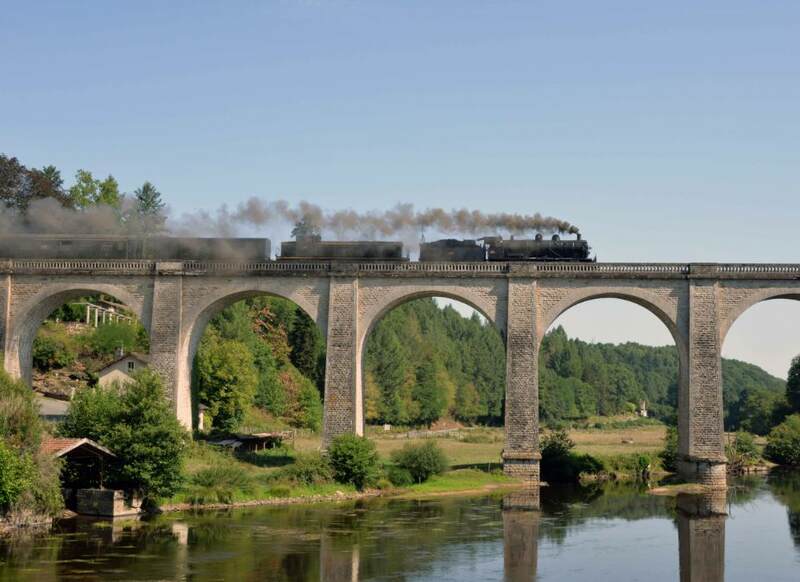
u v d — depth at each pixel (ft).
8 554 148.46
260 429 336.90
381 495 221.46
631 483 255.91
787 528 187.52
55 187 372.79
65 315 359.66
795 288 240.53
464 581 140.87
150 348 249.55
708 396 239.09
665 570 151.12
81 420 186.70
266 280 249.34
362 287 247.09
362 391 250.78
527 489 236.43
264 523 180.65
